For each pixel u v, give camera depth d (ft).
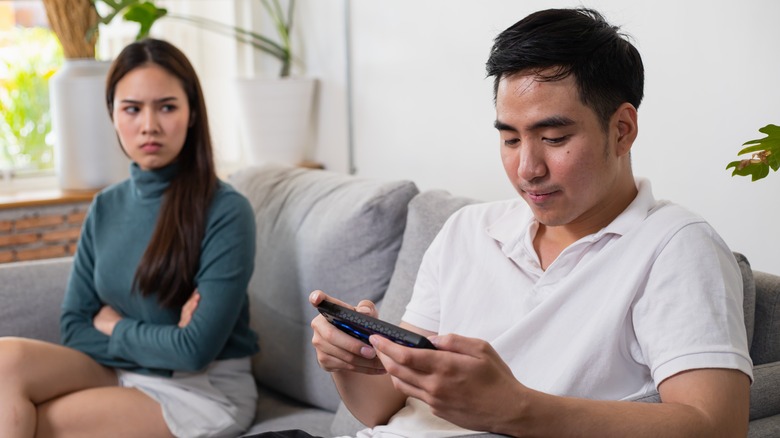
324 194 6.75
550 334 4.16
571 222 4.26
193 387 6.31
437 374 3.43
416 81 9.05
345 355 4.07
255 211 7.34
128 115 6.61
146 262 6.42
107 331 6.61
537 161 3.91
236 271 6.35
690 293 3.81
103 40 11.33
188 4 11.61
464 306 4.54
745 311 4.32
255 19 11.52
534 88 3.84
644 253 4.00
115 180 9.95
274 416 6.52
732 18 5.99
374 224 6.15
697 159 6.37
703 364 3.63
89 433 5.98
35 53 10.93
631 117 4.01
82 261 6.90
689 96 6.36
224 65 11.69
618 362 4.01
